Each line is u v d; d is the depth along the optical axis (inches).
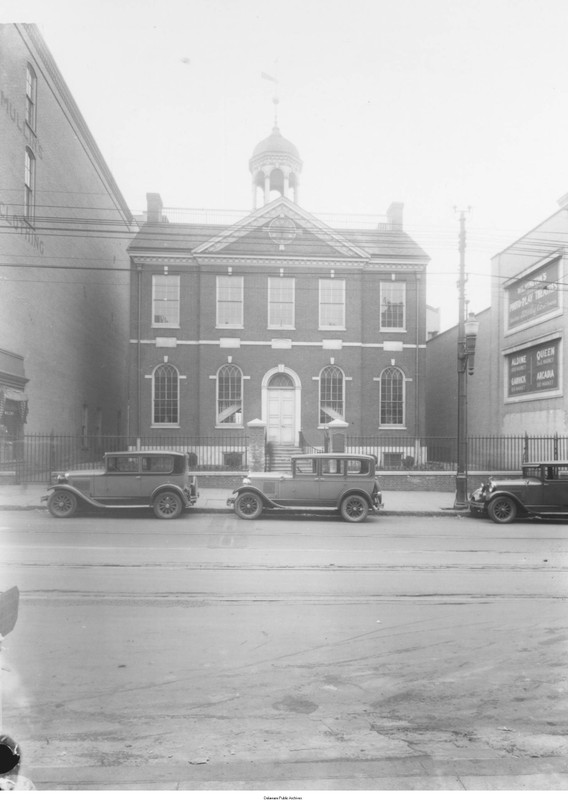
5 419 853.2
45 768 148.7
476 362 1322.6
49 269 1031.0
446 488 901.2
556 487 631.2
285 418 1179.9
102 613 279.4
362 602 304.3
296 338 1184.8
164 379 1174.3
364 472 637.3
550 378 1005.8
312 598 310.5
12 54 842.2
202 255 1169.4
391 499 808.3
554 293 990.4
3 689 196.7
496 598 314.3
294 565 391.5
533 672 217.8
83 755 156.3
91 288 1283.2
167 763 152.3
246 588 329.1
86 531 531.8
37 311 972.6
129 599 303.3
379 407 1194.6
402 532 555.5
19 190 882.8
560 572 378.0
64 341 1112.2
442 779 145.2
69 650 232.2
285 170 1302.9
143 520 616.7
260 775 145.9
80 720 177.2
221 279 1182.9
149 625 263.3
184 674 211.8
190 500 651.5
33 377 955.3
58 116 1054.4
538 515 631.8
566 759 156.5
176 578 349.7
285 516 667.4
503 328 1181.7
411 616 282.0
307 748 161.6
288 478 636.1
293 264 1187.9
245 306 1181.1
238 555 423.8
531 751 161.3
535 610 292.8
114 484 629.9
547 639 252.1
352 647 240.7
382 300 1213.1
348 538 513.3
